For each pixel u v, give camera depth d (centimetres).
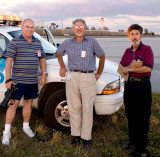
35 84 422
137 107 360
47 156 383
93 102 403
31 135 443
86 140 408
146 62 342
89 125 404
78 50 383
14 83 393
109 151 396
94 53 394
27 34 393
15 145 402
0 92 460
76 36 380
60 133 448
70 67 395
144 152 383
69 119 446
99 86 430
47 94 461
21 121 506
